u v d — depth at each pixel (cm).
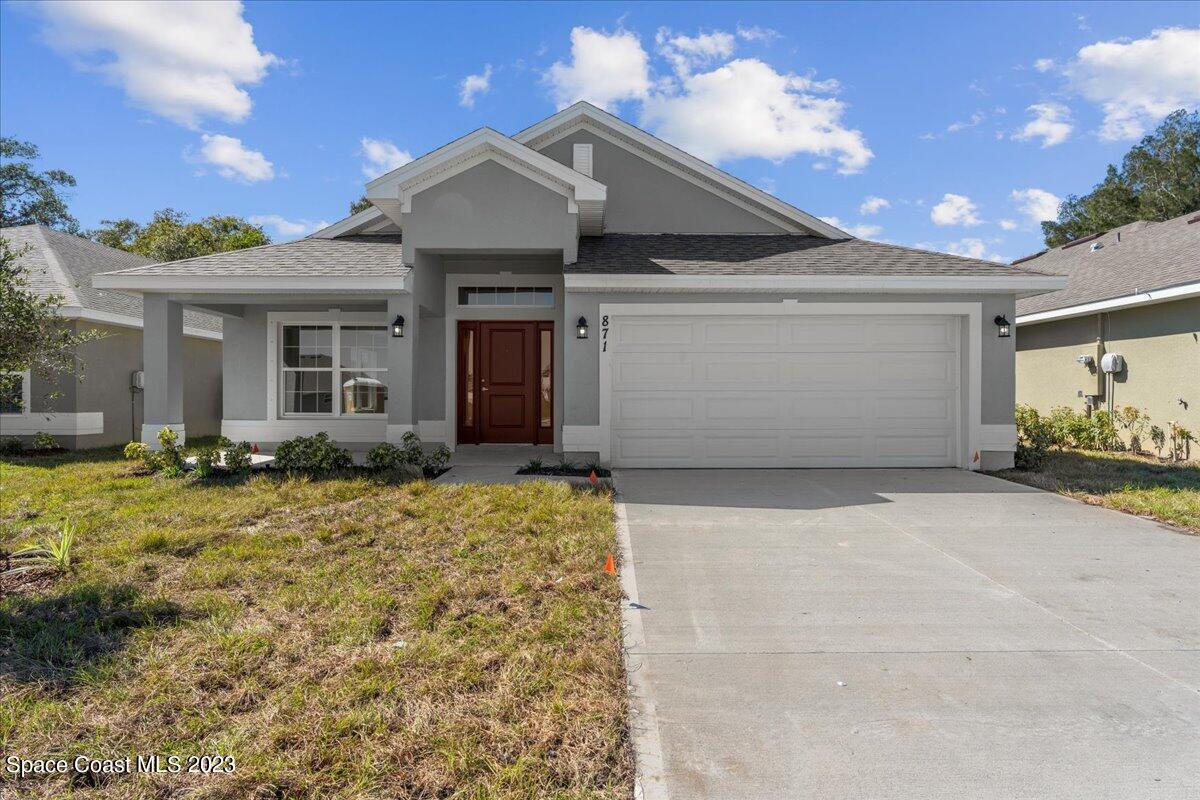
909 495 746
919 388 943
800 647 351
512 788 232
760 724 276
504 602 410
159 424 952
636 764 249
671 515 645
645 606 408
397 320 923
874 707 290
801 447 940
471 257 1052
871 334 940
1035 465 948
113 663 320
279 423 1153
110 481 809
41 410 1226
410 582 443
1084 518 637
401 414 926
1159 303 1128
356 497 711
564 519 602
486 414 1162
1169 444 1094
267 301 966
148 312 951
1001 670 325
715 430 938
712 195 1168
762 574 469
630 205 1167
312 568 471
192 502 684
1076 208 3878
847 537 567
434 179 935
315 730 266
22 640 345
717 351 936
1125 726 275
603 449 922
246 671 314
